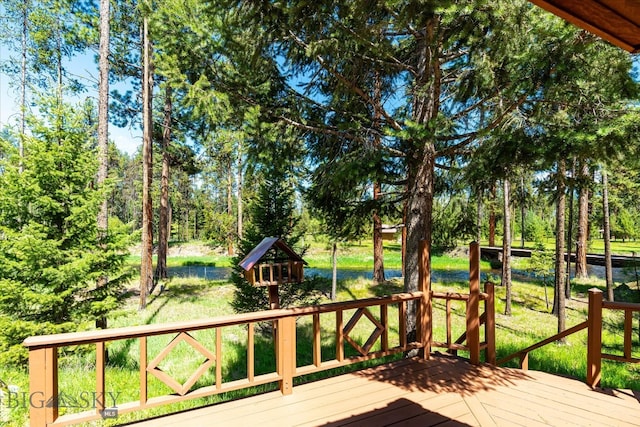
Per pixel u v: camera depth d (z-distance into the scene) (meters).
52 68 15.11
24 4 14.77
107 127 8.75
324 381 3.46
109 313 5.57
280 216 7.74
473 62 3.62
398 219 6.02
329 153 5.35
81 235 5.43
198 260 22.70
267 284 3.60
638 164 3.54
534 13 3.11
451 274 17.38
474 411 2.88
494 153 3.83
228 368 5.85
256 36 4.09
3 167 5.06
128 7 11.96
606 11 1.33
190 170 15.63
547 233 26.39
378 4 3.25
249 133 4.50
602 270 16.34
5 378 4.30
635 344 7.90
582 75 3.27
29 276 4.96
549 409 2.93
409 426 2.65
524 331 8.69
